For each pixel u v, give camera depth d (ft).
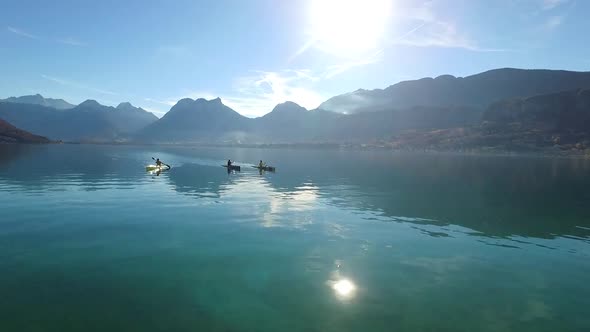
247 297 38.52
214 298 38.22
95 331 31.55
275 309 36.01
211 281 42.32
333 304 37.22
